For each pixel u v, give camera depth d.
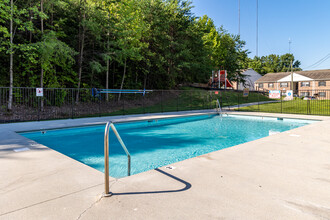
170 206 2.40
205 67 31.28
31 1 14.66
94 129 10.33
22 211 2.31
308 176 3.39
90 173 3.58
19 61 15.75
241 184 3.06
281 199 2.59
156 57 25.03
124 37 19.73
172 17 25.97
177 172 3.56
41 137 8.62
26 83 16.36
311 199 2.60
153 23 23.59
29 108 15.15
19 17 14.38
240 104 25.19
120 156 6.28
